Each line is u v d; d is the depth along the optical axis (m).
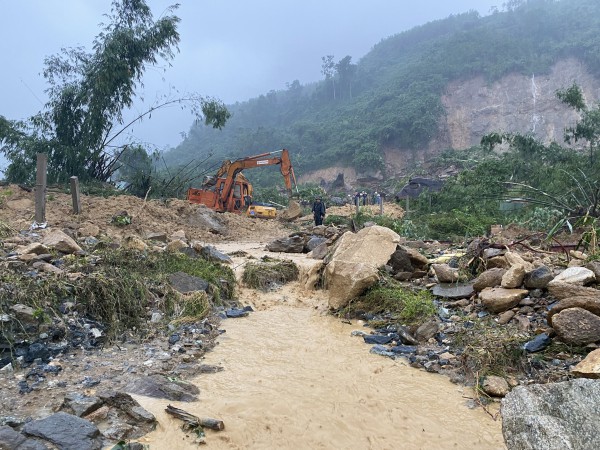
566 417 3.14
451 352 5.71
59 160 20.27
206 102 22.69
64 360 5.28
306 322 7.22
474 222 14.56
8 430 3.65
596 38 89.06
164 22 21.14
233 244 14.62
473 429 4.19
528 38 101.62
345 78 120.38
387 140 81.31
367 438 4.04
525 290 6.48
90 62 20.86
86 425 3.80
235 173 21.55
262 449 3.82
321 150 86.75
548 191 15.99
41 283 6.13
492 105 85.69
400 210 25.75
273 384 4.99
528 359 5.15
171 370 5.24
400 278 8.26
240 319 7.32
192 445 3.79
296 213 21.20
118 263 7.76
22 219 11.46
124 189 21.62
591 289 5.75
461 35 105.50
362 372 5.35
